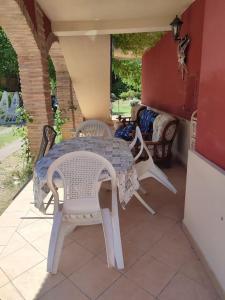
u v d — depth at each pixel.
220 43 1.54
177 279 1.70
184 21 3.89
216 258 1.61
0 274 1.77
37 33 3.34
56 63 5.77
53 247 1.73
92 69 5.63
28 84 3.59
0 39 10.34
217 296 1.57
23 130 3.98
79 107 6.57
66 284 1.68
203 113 1.85
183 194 2.96
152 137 4.26
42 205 1.95
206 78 1.77
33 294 1.61
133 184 2.06
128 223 2.37
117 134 5.02
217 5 1.58
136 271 1.78
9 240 2.12
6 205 2.86
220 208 1.54
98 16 3.94
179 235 2.18
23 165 4.14
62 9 3.58
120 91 16.56
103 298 1.57
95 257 1.92
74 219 1.76
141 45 5.71
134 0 3.32
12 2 2.53
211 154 1.73
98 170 1.66
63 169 1.64
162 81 5.35
